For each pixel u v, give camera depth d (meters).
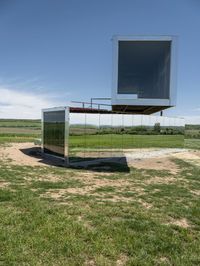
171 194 9.97
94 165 16.89
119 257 5.12
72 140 16.98
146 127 22.89
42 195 9.20
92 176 13.13
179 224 6.96
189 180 12.92
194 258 5.16
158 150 24.36
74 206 8.01
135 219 7.15
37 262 4.78
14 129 73.75
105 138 19.38
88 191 10.04
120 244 5.58
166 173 14.68
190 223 7.06
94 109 18.91
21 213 7.18
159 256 5.21
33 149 23.78
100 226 6.53
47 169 14.67
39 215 7.04
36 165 15.98
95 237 5.86
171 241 5.82
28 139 38.50
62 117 17.42
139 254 5.20
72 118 17.06
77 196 9.19
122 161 19.23
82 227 6.36
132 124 21.47
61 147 17.53
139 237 5.96
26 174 12.91
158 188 10.94
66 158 16.77
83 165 16.81
